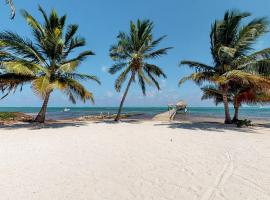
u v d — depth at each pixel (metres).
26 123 15.75
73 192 4.00
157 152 7.15
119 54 18.55
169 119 23.39
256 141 9.13
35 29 14.34
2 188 4.16
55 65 14.95
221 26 14.48
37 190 4.08
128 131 12.20
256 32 13.29
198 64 15.32
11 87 14.30
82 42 15.55
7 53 12.78
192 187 4.25
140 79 20.27
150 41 18.80
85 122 18.12
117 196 3.85
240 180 4.62
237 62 14.40
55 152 7.04
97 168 5.41
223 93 16.27
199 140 9.37
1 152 6.97
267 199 3.74
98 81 15.75
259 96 15.84
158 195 3.90
